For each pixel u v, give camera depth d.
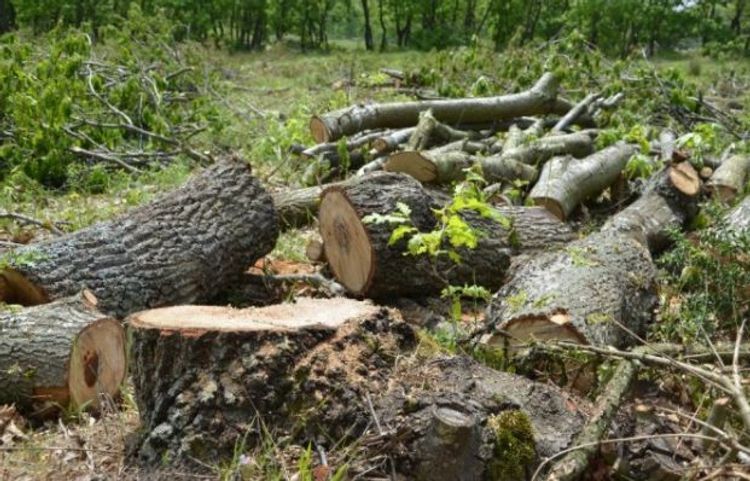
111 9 28.20
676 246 5.86
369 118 8.33
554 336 4.03
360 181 5.07
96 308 4.38
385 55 29.53
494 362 4.04
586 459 2.91
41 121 8.67
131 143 9.69
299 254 6.10
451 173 6.84
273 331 3.14
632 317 4.45
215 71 14.70
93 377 4.09
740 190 7.38
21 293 4.58
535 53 11.56
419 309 5.03
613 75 10.74
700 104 11.05
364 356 3.23
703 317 4.29
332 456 3.02
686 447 3.17
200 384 3.12
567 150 7.97
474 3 36.62
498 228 5.33
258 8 35.19
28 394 3.99
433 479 2.93
